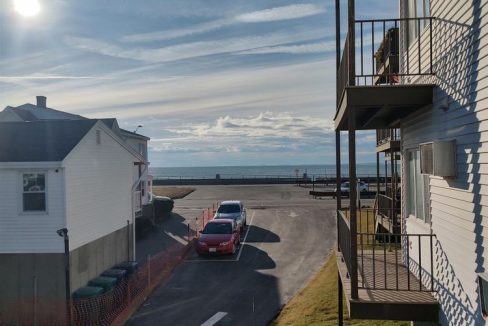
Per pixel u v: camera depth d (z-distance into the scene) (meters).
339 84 8.98
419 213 8.17
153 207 26.69
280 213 29.84
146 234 24.17
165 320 12.14
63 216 12.88
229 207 24.91
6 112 22.59
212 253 18.81
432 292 6.96
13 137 14.48
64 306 12.38
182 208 34.22
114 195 16.69
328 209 30.92
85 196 14.25
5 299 12.77
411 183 8.73
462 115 5.89
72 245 13.21
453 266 6.30
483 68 5.25
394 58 13.20
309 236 22.41
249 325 11.51
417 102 6.89
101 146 15.62
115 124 25.59
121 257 17.11
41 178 13.03
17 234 12.91
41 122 15.82
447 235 6.56
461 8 5.93
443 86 6.56
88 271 14.20
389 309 6.57
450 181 6.43
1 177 12.99
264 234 23.25
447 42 6.47
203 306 13.06
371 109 8.02
